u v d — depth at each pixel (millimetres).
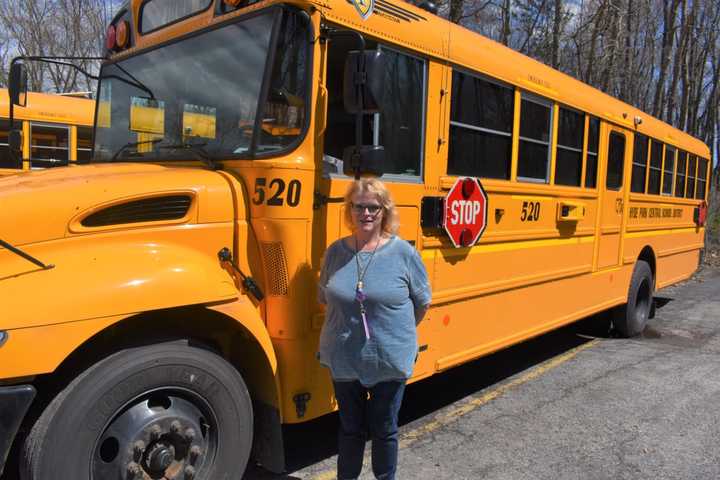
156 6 3926
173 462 2781
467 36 4426
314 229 3244
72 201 2650
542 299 5512
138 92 3949
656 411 4926
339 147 3486
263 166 3037
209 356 2836
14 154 4191
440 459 4000
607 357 6625
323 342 3010
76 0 18438
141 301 2572
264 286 3139
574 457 4062
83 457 2471
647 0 20328
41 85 18609
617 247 6973
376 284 2900
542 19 16000
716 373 6016
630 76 18906
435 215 4059
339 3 3291
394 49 3699
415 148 3930
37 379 2576
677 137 8820
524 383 5648
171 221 2869
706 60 26266
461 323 4473
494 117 4668
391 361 2912
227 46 3352
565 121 5707
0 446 2311
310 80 3133
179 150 3521
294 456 4031
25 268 2484
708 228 19984
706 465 3977
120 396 2559
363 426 3176
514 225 4965
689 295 11281
